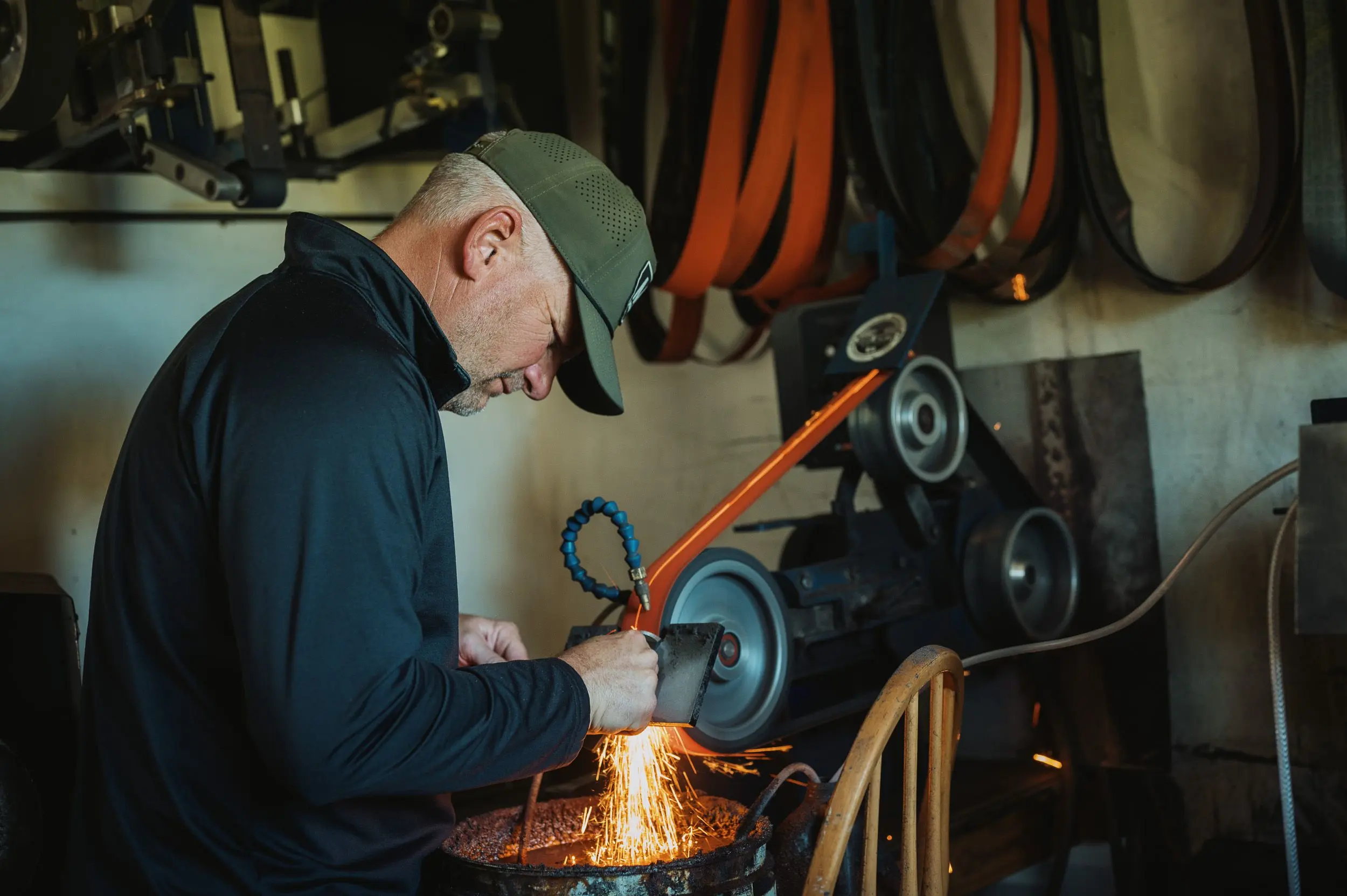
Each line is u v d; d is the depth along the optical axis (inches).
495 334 50.9
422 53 97.3
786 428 99.7
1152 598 76.8
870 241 98.0
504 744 44.5
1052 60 101.0
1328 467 68.2
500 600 133.4
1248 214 98.2
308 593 40.2
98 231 108.5
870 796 50.2
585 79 142.3
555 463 138.3
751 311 121.5
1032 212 100.0
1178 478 102.1
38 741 68.4
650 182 140.6
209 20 116.5
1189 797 101.6
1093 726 106.1
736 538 130.8
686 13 120.1
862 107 107.0
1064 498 108.7
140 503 44.8
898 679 53.0
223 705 45.4
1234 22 98.0
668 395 135.9
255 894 45.5
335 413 41.8
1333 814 93.7
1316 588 68.0
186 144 95.3
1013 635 94.8
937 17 115.6
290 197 120.1
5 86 75.5
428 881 57.9
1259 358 97.4
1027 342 111.4
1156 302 103.2
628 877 52.7
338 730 40.1
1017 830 94.3
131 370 110.1
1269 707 97.1
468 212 50.2
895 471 89.6
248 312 45.5
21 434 104.6
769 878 59.2
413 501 44.0
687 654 57.1
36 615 68.8
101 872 46.2
